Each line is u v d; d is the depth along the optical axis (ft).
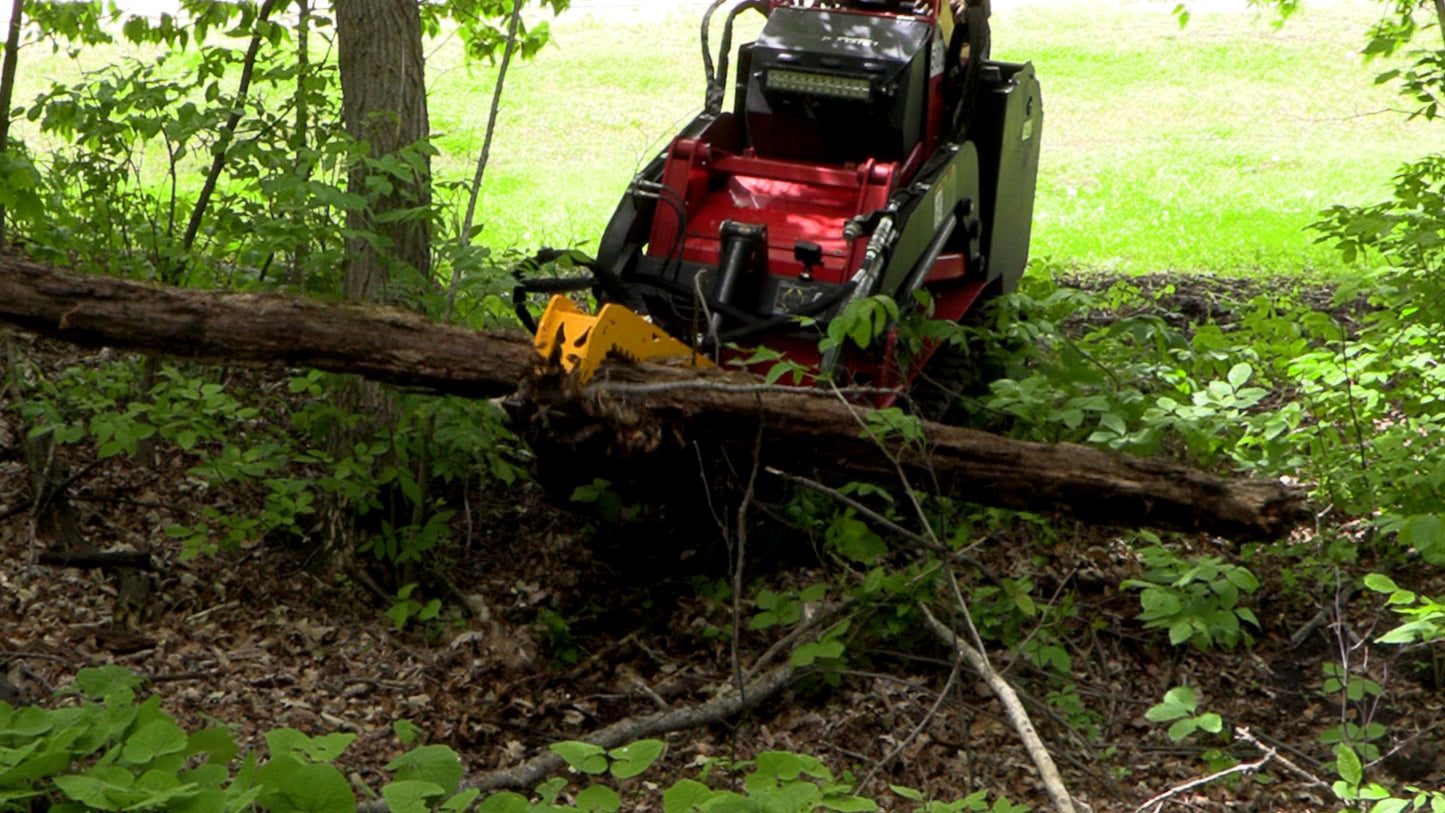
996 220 24.48
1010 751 15.61
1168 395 19.90
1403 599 12.77
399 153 17.61
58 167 21.75
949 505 19.86
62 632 16.87
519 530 20.98
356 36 19.03
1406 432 18.31
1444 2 21.33
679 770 15.06
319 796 8.67
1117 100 60.34
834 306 19.20
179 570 18.84
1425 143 54.19
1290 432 18.92
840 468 16.29
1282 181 48.01
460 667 17.29
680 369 16.24
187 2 23.57
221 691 15.98
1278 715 16.83
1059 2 76.33
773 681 16.28
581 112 56.85
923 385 22.67
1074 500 15.84
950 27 23.36
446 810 9.42
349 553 19.16
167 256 21.03
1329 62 65.21
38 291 15.55
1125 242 39.24
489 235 37.50
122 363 20.62
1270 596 19.39
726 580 18.88
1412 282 18.93
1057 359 23.29
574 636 18.25
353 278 18.97
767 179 21.30
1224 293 33.73
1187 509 15.48
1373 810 11.27
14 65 18.86
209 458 19.89
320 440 20.62
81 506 20.03
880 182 20.52
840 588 18.66
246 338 15.76
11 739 9.20
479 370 16.07
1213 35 69.46
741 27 70.03
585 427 15.60
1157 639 18.34
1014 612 17.11
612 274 20.08
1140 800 14.83
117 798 8.32
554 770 14.51
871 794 14.79
